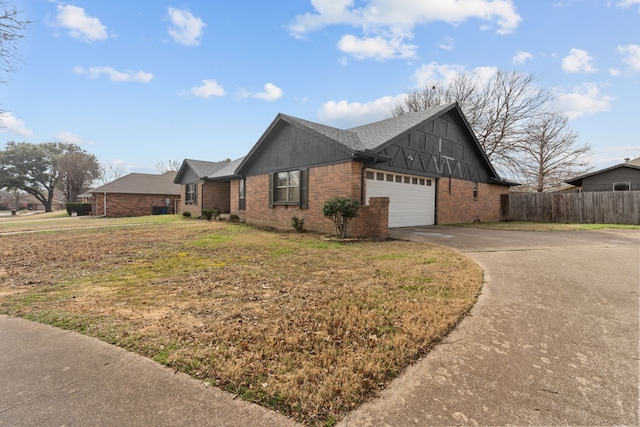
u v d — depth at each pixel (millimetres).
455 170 15609
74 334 2957
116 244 8625
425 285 4477
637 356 2539
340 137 11391
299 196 12000
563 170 25312
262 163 14031
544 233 10797
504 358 2514
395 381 2209
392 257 6594
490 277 4852
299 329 3047
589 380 2215
